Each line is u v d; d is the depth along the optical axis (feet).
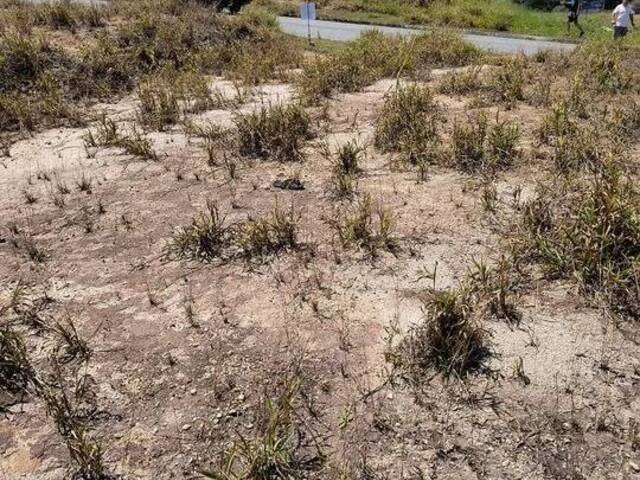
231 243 13.19
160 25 34.19
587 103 21.27
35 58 26.18
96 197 15.67
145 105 22.47
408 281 11.67
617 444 8.22
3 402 9.36
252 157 17.78
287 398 8.63
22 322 11.07
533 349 9.82
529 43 58.08
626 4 49.49
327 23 68.80
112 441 8.63
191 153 18.29
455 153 16.75
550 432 8.43
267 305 11.22
